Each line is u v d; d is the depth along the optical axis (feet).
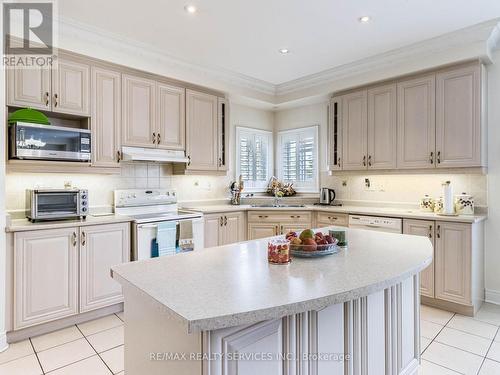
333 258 5.15
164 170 12.87
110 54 9.96
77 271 8.81
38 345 7.80
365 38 9.92
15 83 8.36
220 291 3.66
